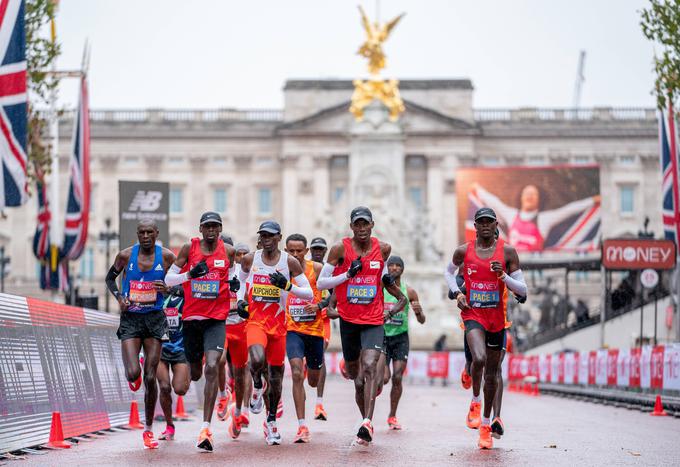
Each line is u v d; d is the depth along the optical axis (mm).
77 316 23938
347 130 141000
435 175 145375
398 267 25438
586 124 148125
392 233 111000
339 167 147750
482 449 19734
